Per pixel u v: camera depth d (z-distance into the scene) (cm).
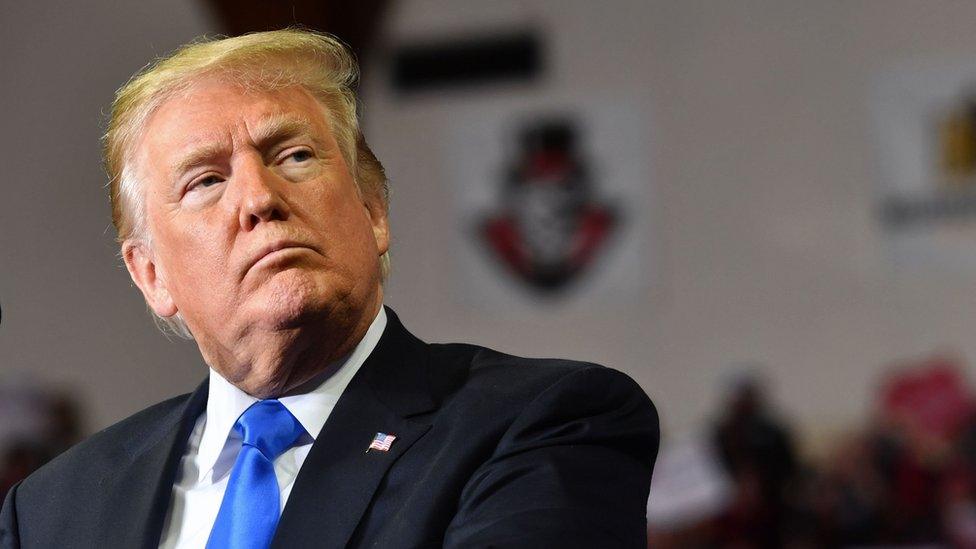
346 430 215
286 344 218
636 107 1266
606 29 1280
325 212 221
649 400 225
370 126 1305
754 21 1245
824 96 1223
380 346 232
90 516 231
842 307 1210
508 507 194
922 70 1197
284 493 216
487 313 1292
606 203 1270
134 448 245
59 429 1231
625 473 207
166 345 1292
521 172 1291
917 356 1182
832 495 1106
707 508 1011
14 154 1309
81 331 1292
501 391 218
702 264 1248
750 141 1241
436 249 1306
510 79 1297
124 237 243
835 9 1225
